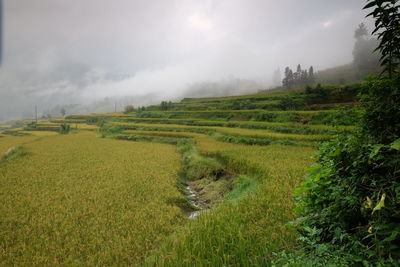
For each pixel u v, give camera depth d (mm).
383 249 1898
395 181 1918
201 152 20766
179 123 60719
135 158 22203
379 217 1960
